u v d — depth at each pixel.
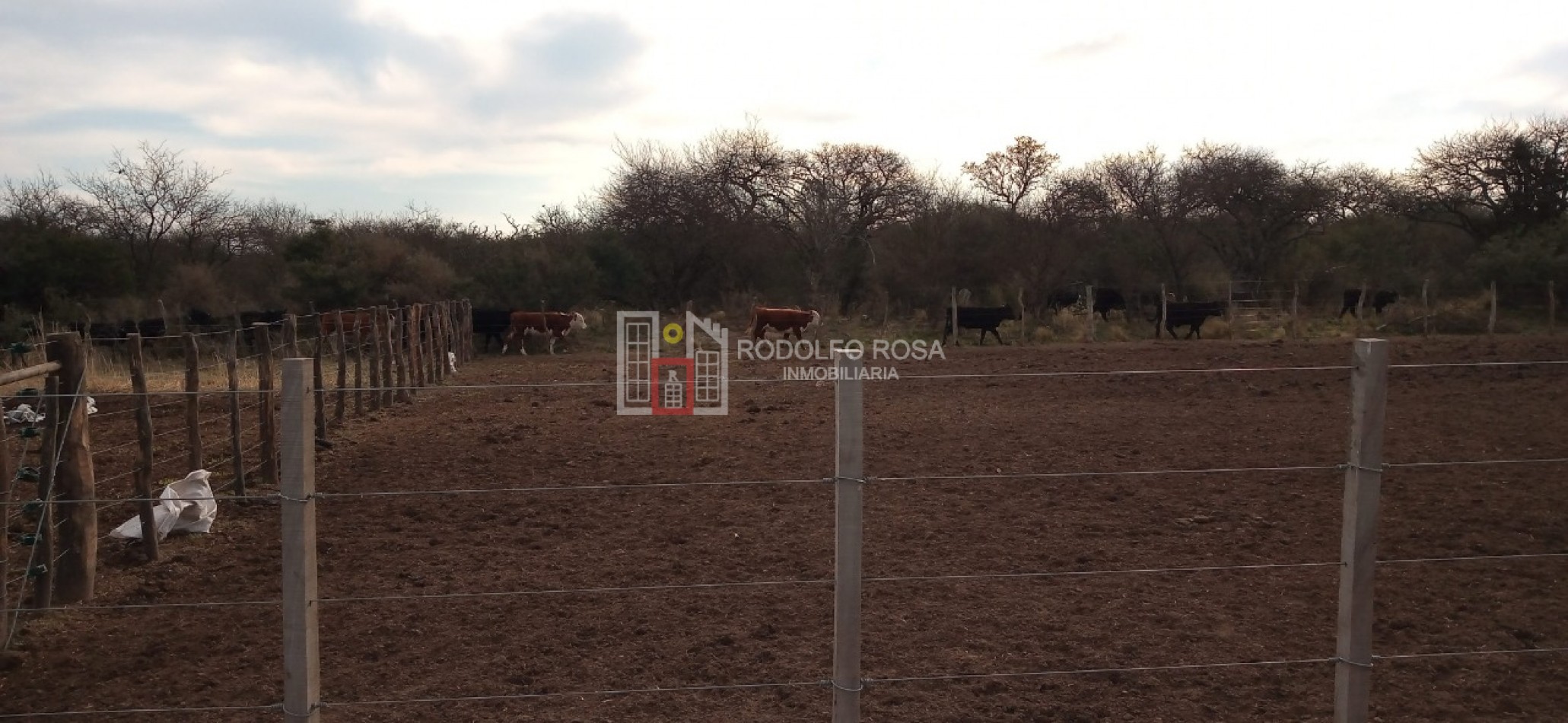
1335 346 22.19
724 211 36.44
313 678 3.50
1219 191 35.09
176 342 22.84
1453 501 8.41
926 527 7.77
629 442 11.42
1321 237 36.09
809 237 38.19
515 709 4.75
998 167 37.06
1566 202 34.50
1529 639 5.59
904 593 6.33
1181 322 25.77
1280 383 16.11
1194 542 7.38
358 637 5.62
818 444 11.20
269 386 9.52
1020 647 5.46
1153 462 10.14
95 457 10.62
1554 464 9.79
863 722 4.61
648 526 7.89
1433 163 36.62
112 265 27.73
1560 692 4.95
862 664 5.24
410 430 12.34
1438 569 6.77
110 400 14.40
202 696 4.93
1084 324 27.69
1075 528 7.72
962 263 33.66
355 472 9.87
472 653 5.41
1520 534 7.48
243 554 7.29
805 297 35.50
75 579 6.21
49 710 4.77
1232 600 6.17
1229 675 5.14
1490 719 4.68
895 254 35.09
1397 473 9.45
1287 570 6.76
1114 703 4.81
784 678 5.08
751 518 8.12
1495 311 25.84
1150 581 6.54
